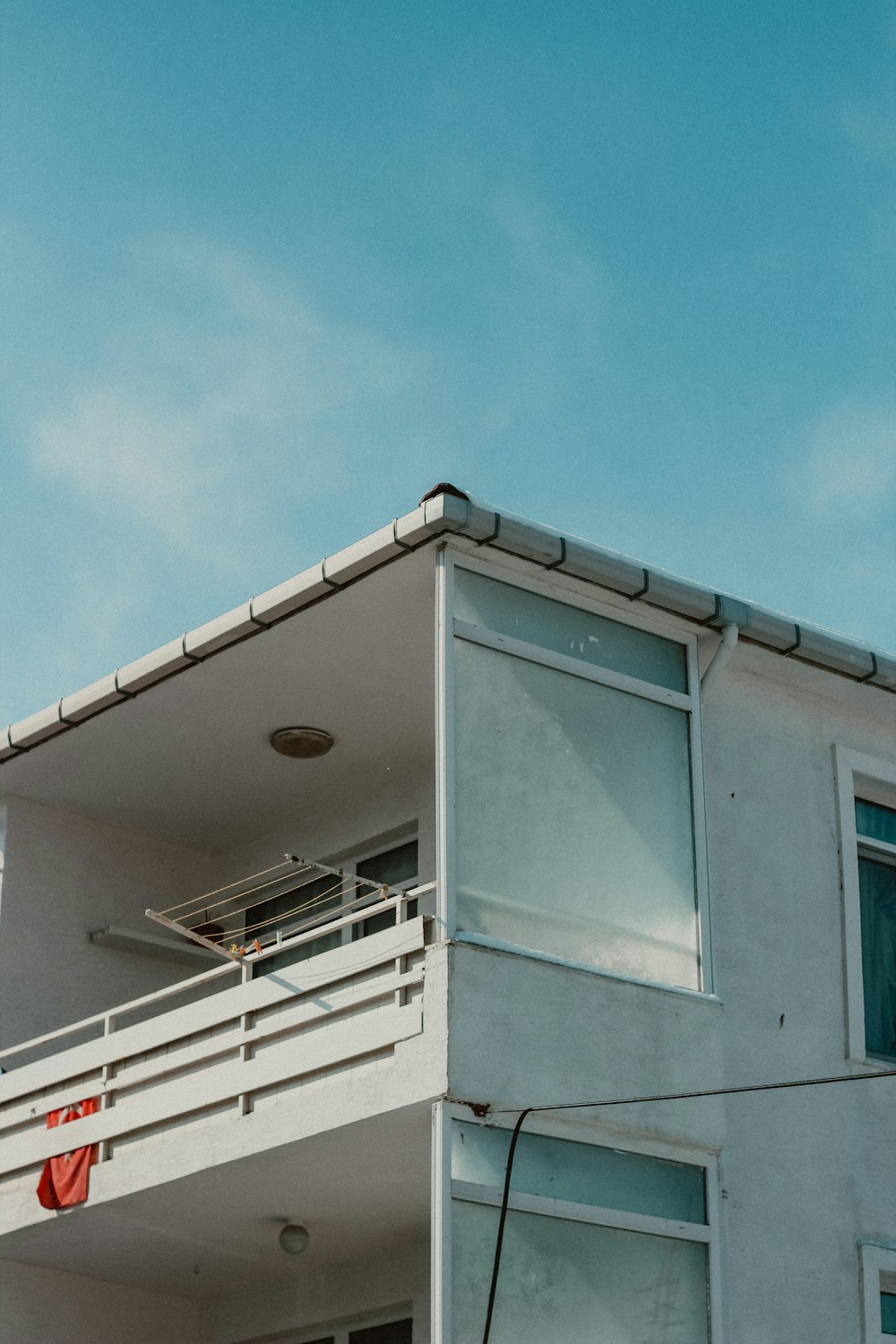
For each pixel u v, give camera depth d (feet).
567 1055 35.24
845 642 42.27
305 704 45.37
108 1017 42.22
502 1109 34.19
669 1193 35.94
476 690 37.17
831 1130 39.63
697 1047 37.01
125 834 52.39
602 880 37.47
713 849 40.32
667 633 40.52
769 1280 37.17
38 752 47.67
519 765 37.24
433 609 40.47
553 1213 34.17
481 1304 32.89
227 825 52.11
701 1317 35.35
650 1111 35.81
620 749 38.83
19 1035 48.29
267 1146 37.11
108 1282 46.73
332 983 37.14
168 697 44.86
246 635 41.68
